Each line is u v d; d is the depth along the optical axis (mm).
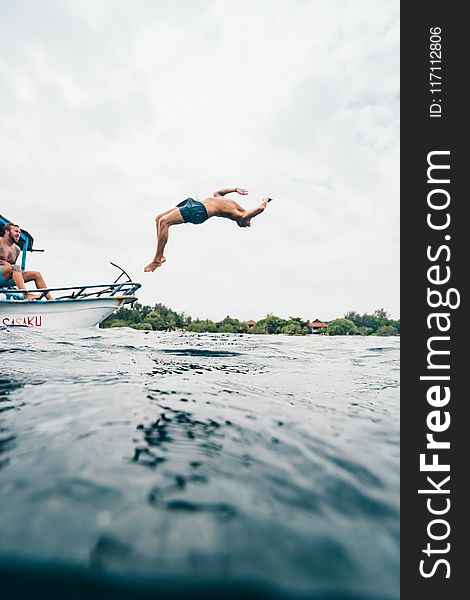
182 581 756
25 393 2193
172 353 5680
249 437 1621
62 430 1532
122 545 825
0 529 849
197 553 825
